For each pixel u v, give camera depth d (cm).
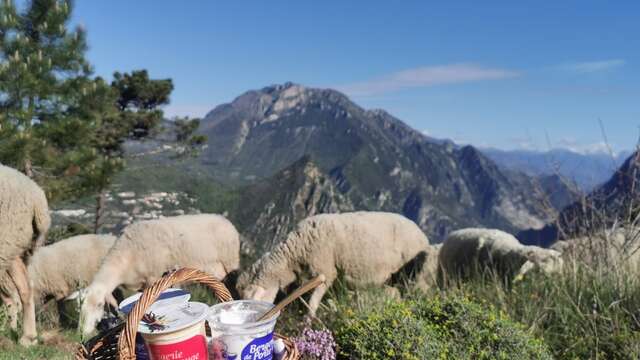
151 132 863
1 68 461
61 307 306
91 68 552
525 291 200
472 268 261
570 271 201
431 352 143
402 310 158
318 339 154
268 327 92
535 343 152
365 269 244
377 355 145
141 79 834
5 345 193
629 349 156
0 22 499
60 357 186
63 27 521
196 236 267
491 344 150
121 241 268
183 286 272
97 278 256
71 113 533
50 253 305
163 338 82
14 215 195
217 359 90
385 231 250
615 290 183
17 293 215
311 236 241
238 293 255
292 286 248
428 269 261
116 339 100
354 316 173
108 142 788
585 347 164
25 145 435
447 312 165
